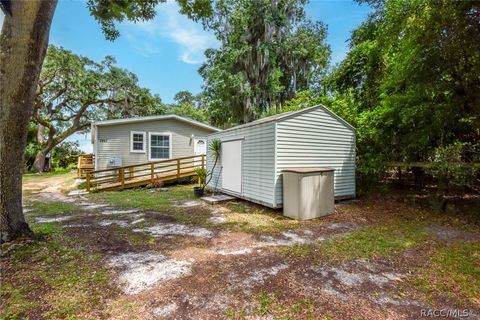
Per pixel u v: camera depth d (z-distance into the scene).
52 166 23.67
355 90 10.63
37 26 3.64
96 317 2.28
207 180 9.86
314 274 3.10
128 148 12.72
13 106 3.74
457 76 5.89
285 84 19.94
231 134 8.13
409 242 4.22
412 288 2.79
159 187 11.20
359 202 7.41
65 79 17.42
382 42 7.32
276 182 6.18
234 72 18.58
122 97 18.97
